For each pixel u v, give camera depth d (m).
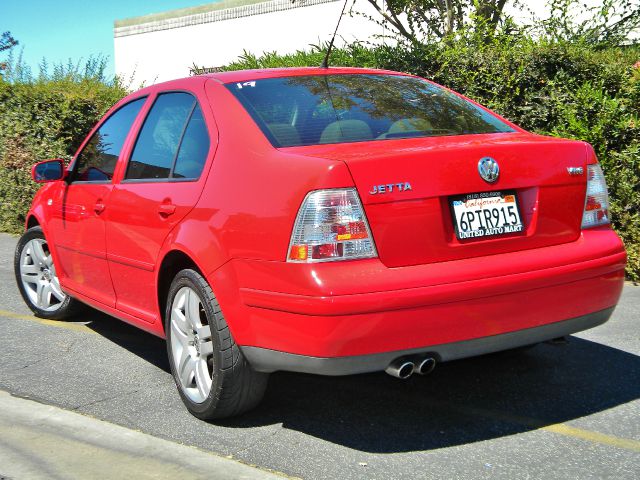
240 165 3.75
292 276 3.31
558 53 7.53
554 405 4.07
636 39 9.23
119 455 3.50
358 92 4.27
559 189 3.71
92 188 5.05
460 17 9.62
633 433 3.70
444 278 3.35
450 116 4.19
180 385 4.08
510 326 3.50
